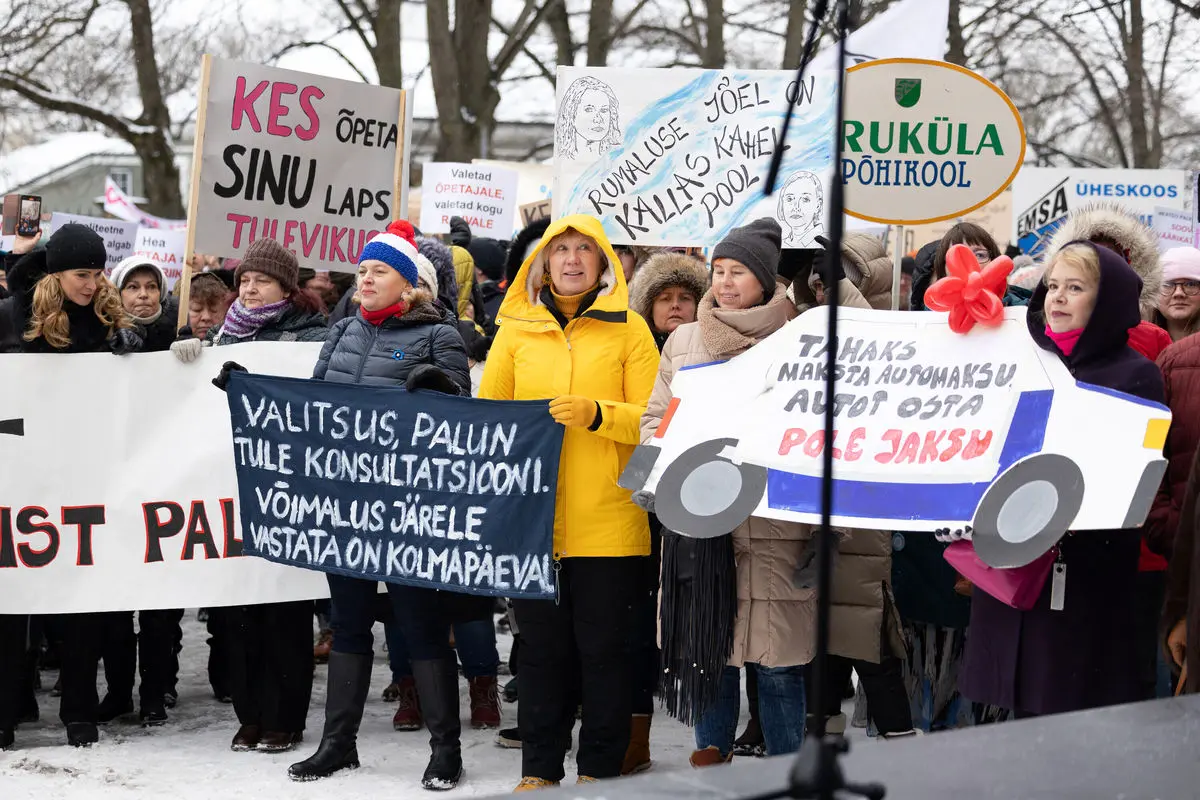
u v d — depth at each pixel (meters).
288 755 4.81
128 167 41.56
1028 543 3.12
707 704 4.00
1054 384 3.39
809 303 4.69
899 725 4.15
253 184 5.90
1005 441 3.41
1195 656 3.30
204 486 4.95
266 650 4.85
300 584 4.81
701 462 3.77
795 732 4.07
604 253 4.29
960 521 3.39
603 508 4.18
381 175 6.24
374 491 4.41
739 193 5.39
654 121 5.42
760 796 1.67
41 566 4.88
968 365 3.58
